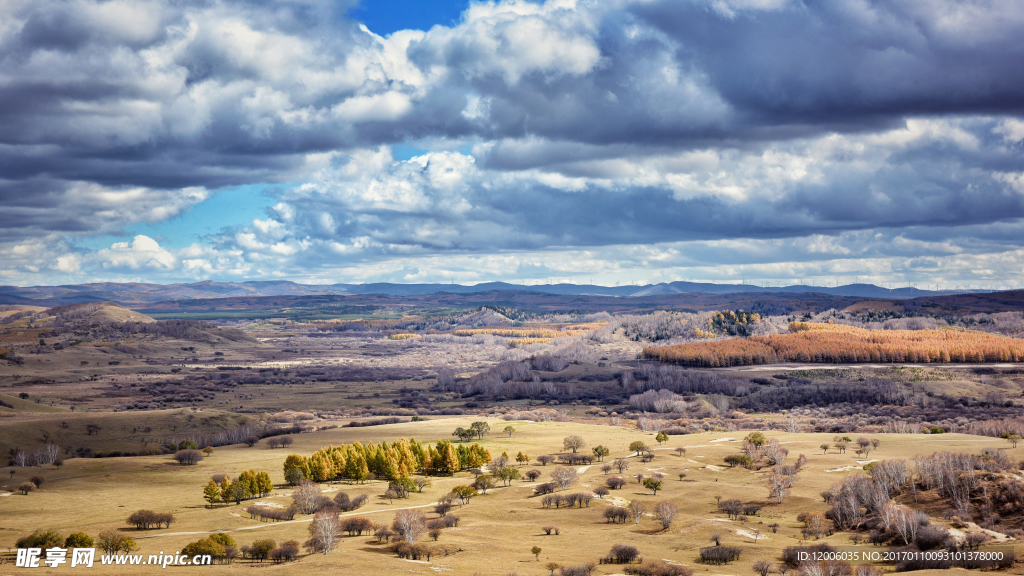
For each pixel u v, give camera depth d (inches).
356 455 6131.9
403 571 3245.6
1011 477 4252.0
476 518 4566.9
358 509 4842.5
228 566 3292.3
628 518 4544.8
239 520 4434.1
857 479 4601.4
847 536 4030.5
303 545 3742.6
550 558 3575.3
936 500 4291.3
